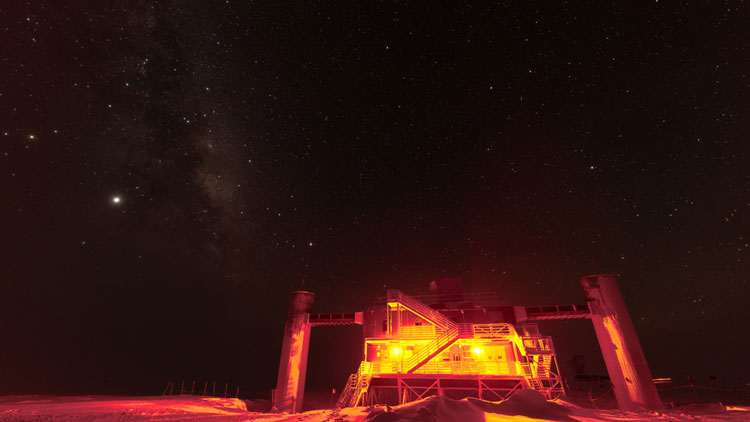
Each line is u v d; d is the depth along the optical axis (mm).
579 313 29094
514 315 29078
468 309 29531
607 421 9820
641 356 25969
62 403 19766
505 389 24312
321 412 15047
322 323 32844
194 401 24125
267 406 31484
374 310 31000
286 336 32156
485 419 7680
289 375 30422
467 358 26953
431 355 25906
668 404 24547
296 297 33719
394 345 28484
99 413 14953
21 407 17062
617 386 26109
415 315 29375
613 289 28719
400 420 7305
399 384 25469
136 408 17406
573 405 13133
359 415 10555
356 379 26328
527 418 8039
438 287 32531
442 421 7277
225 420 12984
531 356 25422
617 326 27328
